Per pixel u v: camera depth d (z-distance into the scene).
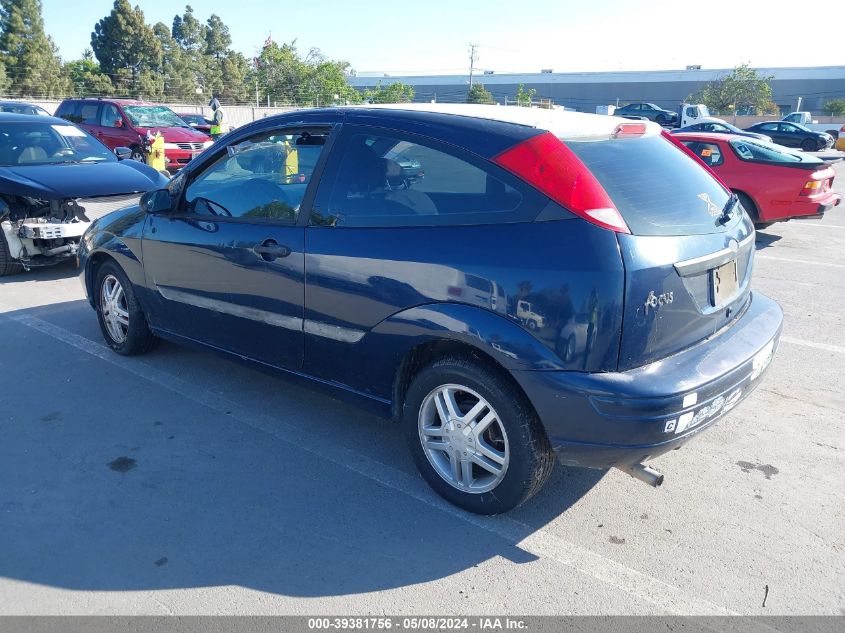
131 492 3.51
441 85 76.25
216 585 2.86
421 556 3.06
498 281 2.95
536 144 3.01
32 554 3.03
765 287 7.64
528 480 3.11
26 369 5.03
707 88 62.44
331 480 3.65
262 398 4.62
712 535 3.24
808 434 4.24
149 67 59.91
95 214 8.94
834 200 10.15
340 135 3.63
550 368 2.86
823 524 3.34
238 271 3.99
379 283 3.32
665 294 2.89
